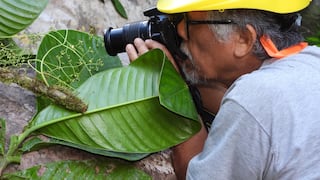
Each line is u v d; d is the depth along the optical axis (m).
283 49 1.04
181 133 1.16
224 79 1.10
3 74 1.14
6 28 1.19
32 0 1.21
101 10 1.84
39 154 1.13
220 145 0.99
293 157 0.93
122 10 1.93
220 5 1.01
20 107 1.21
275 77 0.98
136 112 1.14
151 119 1.14
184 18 1.09
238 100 0.97
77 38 1.33
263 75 0.98
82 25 1.73
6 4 1.18
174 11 1.05
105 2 1.88
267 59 1.04
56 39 1.27
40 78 1.22
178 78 1.16
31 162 1.11
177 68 1.19
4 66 1.19
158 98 1.15
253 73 1.00
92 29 1.70
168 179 1.29
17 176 1.05
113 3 1.91
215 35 1.05
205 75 1.11
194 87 1.20
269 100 0.95
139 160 1.23
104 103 1.13
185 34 1.10
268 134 0.95
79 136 1.11
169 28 1.15
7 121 1.16
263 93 0.96
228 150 0.98
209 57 1.08
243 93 0.97
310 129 0.94
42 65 1.19
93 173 1.14
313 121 0.94
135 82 1.16
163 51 1.15
